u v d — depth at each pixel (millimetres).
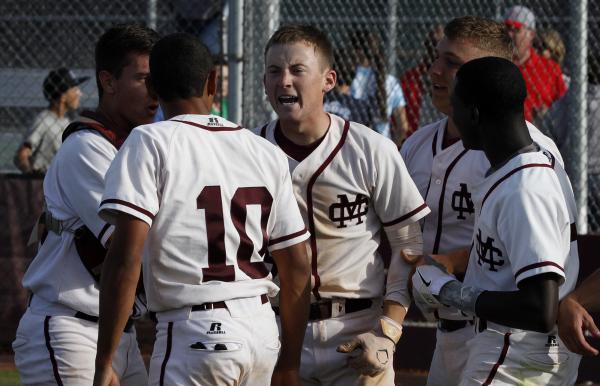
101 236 10000
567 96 18984
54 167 10672
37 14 21391
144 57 10742
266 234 9297
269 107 18406
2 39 21641
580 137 18797
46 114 20641
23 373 10734
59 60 21719
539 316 8266
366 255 11117
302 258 9547
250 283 9000
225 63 19047
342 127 10945
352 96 19641
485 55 11141
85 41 21688
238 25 18141
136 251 8570
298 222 9492
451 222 11430
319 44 10766
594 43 19781
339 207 10859
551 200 8508
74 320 10453
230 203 8938
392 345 10680
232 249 8914
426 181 11695
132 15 21359
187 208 8766
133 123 10922
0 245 19281
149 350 19359
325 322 11055
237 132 9242
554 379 9414
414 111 19609
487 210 8859
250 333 8875
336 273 11000
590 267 18188
